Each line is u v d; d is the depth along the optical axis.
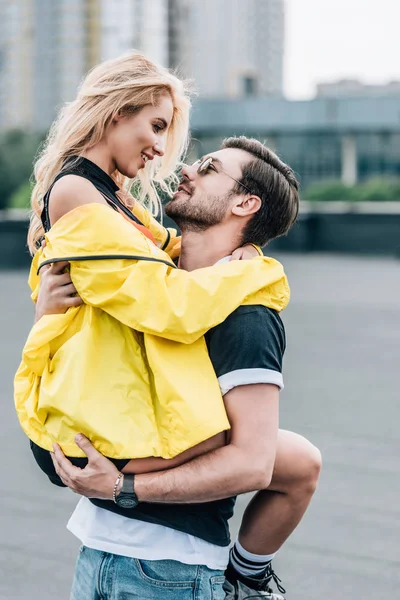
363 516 4.02
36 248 2.01
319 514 4.05
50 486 4.43
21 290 12.79
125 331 1.74
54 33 60.19
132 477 1.71
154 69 1.88
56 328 1.75
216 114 36.03
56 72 60.38
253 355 1.73
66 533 3.86
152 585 1.78
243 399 1.72
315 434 5.21
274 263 1.79
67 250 1.73
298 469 1.92
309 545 3.73
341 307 10.91
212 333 1.75
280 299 1.79
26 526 3.92
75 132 1.84
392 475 4.53
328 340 8.59
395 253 18.53
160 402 1.69
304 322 9.74
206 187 1.92
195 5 90.44
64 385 1.71
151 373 1.73
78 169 1.84
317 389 6.40
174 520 1.78
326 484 4.41
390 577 3.45
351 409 5.80
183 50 67.19
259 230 1.93
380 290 12.63
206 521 1.81
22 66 61.59
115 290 1.71
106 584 1.80
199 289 1.68
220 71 92.62
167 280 1.70
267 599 2.02
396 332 9.06
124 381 1.71
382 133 39.97
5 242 16.14
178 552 1.78
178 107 1.96
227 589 2.01
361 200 24.14
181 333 1.67
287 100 36.06
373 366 7.30
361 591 3.34
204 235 1.94
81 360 1.71
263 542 1.98
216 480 1.70
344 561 3.58
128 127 1.85
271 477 1.84
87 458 1.73
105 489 1.71
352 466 4.66
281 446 1.92
